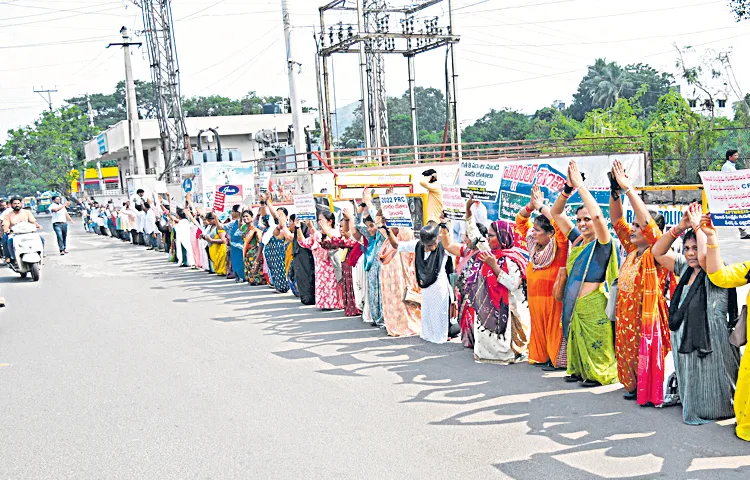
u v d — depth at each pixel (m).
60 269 20.66
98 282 17.17
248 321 11.14
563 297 7.08
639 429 5.62
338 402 6.77
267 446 5.72
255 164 30.38
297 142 23.59
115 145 51.72
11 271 20.33
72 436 6.21
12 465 5.61
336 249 11.08
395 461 5.27
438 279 8.91
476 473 4.97
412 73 34.34
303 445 5.70
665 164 31.56
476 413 6.23
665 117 38.00
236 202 22.64
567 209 9.38
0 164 94.31
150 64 37.09
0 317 12.57
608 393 6.57
